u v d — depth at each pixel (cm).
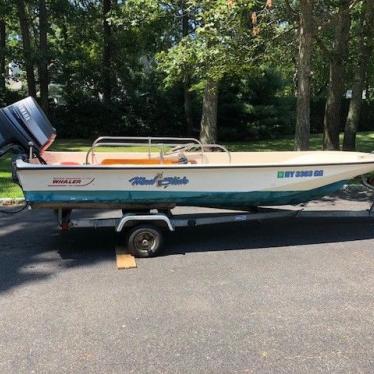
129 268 515
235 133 2003
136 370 328
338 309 414
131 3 1483
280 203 602
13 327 388
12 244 604
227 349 352
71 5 2175
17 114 582
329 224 681
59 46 2352
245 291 452
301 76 929
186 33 1644
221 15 906
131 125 2241
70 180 526
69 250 579
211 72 1005
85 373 326
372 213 651
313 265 520
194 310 414
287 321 393
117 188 537
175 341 364
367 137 2134
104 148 1345
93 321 396
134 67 2344
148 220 543
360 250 570
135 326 387
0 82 2180
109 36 2206
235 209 611
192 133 2181
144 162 643
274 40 1048
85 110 2205
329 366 331
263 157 724
